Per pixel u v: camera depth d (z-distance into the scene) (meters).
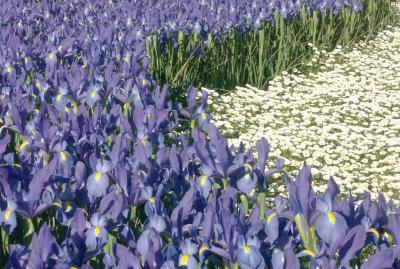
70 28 10.88
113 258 3.46
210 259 3.48
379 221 3.61
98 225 3.70
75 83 6.82
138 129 5.46
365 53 15.86
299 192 3.30
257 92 12.43
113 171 4.33
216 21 12.59
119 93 6.89
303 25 14.94
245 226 3.50
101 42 9.73
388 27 18.83
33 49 9.21
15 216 3.79
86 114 5.57
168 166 4.70
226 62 12.69
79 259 3.44
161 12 12.01
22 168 4.47
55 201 3.99
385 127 10.59
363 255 5.60
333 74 13.80
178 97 11.02
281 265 3.18
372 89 12.80
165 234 3.63
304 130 10.29
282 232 3.67
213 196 3.77
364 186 8.23
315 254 3.29
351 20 16.53
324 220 3.25
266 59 13.52
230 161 4.43
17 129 5.69
